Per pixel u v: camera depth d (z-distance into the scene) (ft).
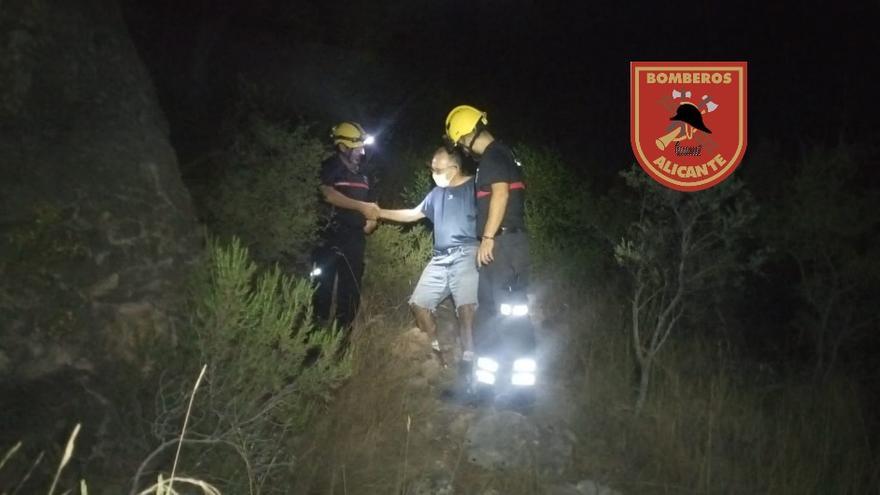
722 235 19.77
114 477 12.28
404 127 37.70
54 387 12.66
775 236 23.11
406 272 25.07
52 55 15.33
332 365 15.19
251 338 14.53
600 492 16.75
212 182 19.52
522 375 19.01
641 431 18.90
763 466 18.21
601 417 19.53
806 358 24.93
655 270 20.94
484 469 16.93
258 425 14.25
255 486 13.76
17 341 12.69
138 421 13.16
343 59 37.29
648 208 20.56
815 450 18.78
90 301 13.75
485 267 19.24
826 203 21.90
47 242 13.51
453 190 20.12
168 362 14.07
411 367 20.35
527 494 16.22
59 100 15.20
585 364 21.80
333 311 19.44
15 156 13.97
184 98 27.68
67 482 11.68
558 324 24.81
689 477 17.42
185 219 16.05
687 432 18.98
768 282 27.07
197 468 13.50
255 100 22.91
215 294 14.38
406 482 15.88
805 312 24.34
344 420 17.02
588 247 27.89
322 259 20.29
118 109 16.01
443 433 18.01
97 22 16.65
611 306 25.75
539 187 28.27
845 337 22.97
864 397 21.80
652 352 19.95
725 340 24.59
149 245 14.94
